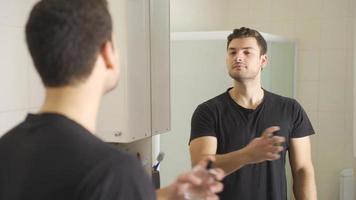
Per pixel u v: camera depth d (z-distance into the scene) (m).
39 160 0.54
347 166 2.56
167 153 1.99
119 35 1.26
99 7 0.58
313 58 2.63
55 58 0.56
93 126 0.60
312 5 2.62
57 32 0.55
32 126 0.57
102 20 0.58
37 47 0.57
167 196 0.62
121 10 1.25
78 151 0.53
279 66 2.31
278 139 1.15
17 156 0.56
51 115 0.56
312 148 2.67
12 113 1.08
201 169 0.63
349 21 2.51
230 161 1.17
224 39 1.86
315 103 2.65
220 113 1.42
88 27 0.56
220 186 0.62
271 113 1.43
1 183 0.56
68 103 0.57
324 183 2.64
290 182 2.24
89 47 0.56
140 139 1.48
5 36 1.05
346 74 2.54
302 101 2.69
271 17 2.77
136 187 0.52
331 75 2.58
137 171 0.53
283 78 2.40
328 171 2.63
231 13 2.91
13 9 1.08
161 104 1.51
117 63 0.64
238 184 1.35
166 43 1.54
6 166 0.56
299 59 2.67
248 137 1.40
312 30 2.62
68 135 0.54
